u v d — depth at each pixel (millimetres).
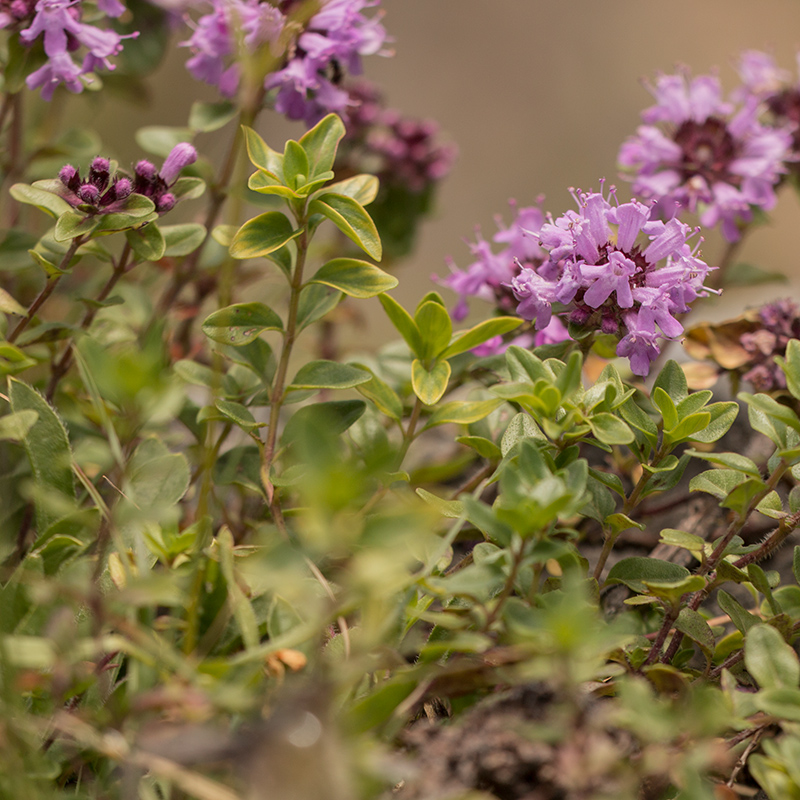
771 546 381
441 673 364
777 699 361
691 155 424
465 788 358
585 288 387
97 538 380
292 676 367
